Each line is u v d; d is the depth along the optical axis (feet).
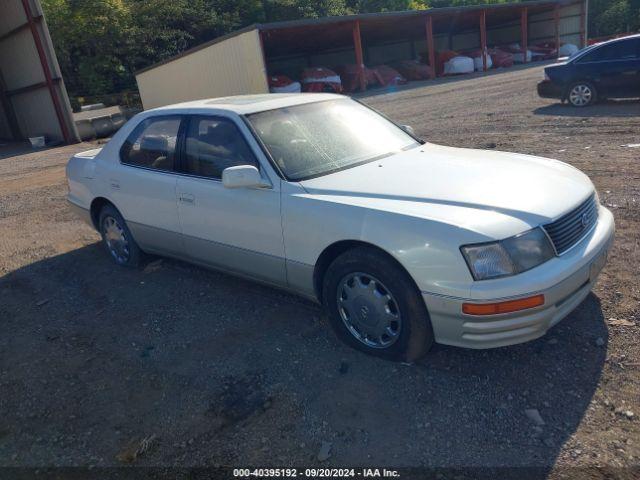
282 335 12.84
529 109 44.01
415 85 94.27
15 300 17.06
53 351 13.48
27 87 75.77
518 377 10.44
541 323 9.82
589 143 28.63
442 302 9.92
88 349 13.37
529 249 9.78
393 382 10.68
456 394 10.14
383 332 11.16
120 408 10.90
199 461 9.23
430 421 9.54
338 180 12.16
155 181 15.39
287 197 12.06
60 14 125.18
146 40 140.56
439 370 10.90
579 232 10.87
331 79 92.38
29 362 13.10
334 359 11.66
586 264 10.39
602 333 11.48
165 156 15.38
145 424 10.32
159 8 140.46
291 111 14.21
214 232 14.05
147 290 16.37
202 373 11.72
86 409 11.00
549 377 10.34
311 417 9.96
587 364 10.58
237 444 9.51
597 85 40.73
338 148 13.58
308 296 12.65
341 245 11.42
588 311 12.37
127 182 16.43
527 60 121.39
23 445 10.18
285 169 12.57
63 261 20.12
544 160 13.62
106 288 16.94
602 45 40.16
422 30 119.75
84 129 74.54
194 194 14.19
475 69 111.75
